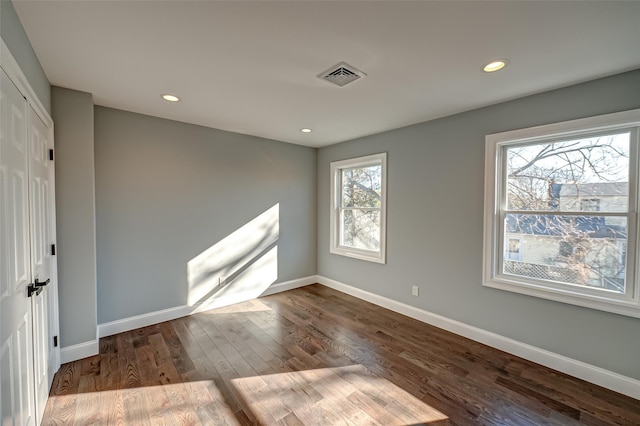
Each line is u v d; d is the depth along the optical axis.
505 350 2.59
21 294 1.45
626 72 1.99
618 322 2.04
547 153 2.43
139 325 3.04
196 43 1.69
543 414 1.82
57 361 2.24
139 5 1.36
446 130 3.01
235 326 3.11
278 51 1.78
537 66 1.94
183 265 3.34
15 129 1.39
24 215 1.52
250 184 3.91
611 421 1.77
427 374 2.25
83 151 2.41
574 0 1.31
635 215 2.01
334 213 4.45
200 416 1.80
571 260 2.31
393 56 1.83
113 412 1.82
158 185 3.13
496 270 2.69
